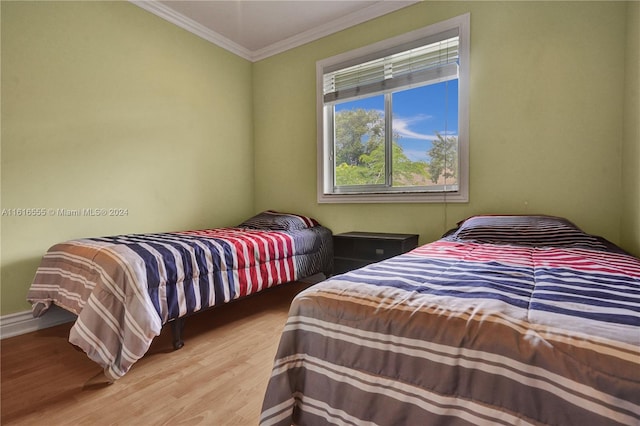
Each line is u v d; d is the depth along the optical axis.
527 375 0.62
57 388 1.49
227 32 3.40
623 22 2.03
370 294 0.92
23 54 2.18
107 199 2.63
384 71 2.99
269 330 2.19
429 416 0.70
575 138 2.19
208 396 1.42
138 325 1.54
